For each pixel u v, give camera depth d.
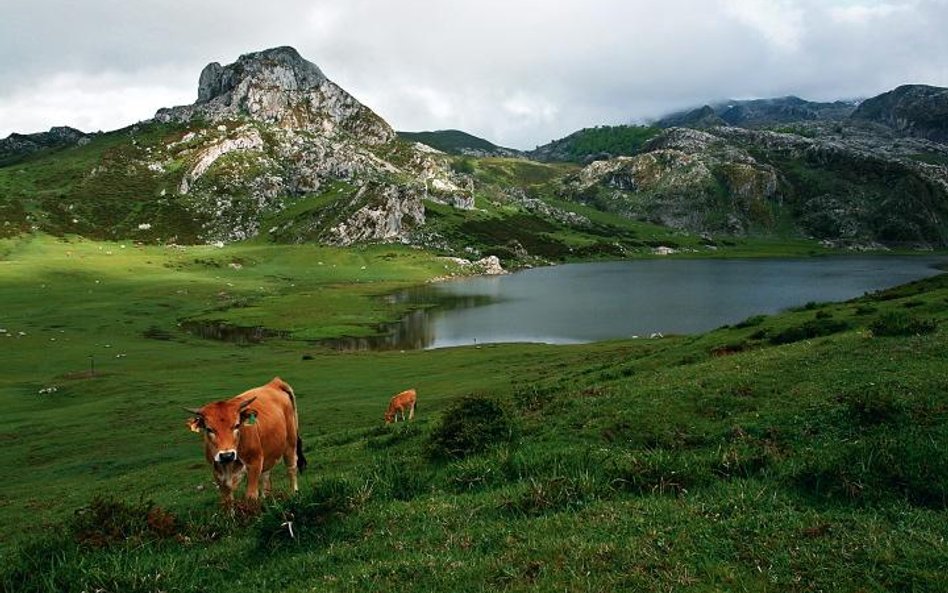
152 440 41.78
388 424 31.42
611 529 10.14
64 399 61.75
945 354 21.45
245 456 13.48
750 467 13.15
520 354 76.19
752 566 8.47
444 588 8.64
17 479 34.50
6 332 111.19
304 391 58.31
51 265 192.38
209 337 119.44
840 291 171.88
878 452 12.07
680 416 18.84
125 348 100.88
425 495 13.56
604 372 41.16
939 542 8.84
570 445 17.08
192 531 12.34
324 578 9.34
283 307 155.38
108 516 12.10
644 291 182.50
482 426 17.83
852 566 8.26
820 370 21.64
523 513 11.49
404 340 117.44
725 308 144.38
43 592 9.38
